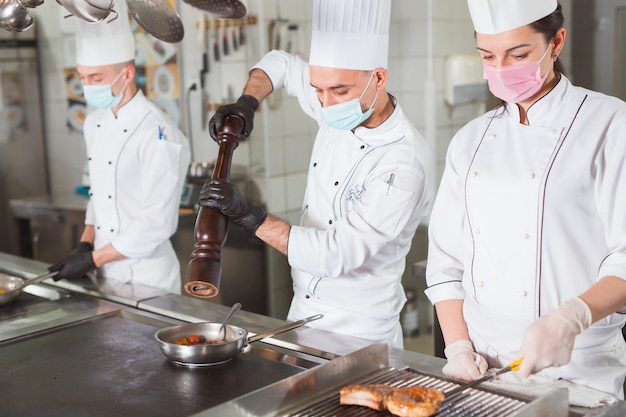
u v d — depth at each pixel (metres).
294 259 2.04
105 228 2.84
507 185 1.72
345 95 2.03
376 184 2.04
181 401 1.61
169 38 1.98
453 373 1.66
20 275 2.70
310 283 2.26
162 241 2.69
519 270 1.71
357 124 2.10
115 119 2.80
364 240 2.02
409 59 4.25
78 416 1.55
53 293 2.49
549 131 1.69
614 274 1.56
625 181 1.59
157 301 2.29
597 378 1.70
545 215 1.67
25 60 5.57
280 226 2.04
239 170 4.60
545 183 1.67
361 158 2.14
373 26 1.99
